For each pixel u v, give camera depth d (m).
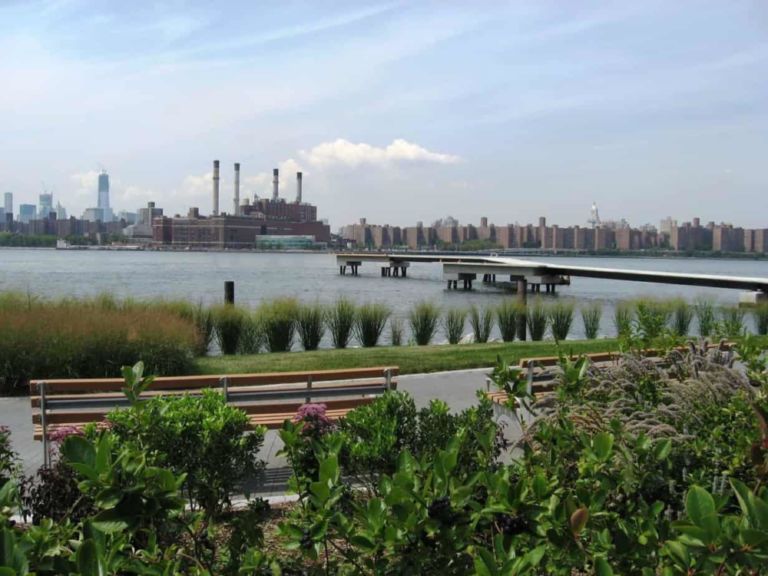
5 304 13.88
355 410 5.07
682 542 2.08
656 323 6.54
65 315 12.52
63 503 4.58
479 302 42.47
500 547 2.43
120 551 2.95
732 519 2.20
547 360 7.96
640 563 2.72
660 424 4.03
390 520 2.52
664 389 4.80
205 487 4.44
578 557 2.58
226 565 3.26
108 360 11.70
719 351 5.70
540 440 3.66
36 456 7.51
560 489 3.14
